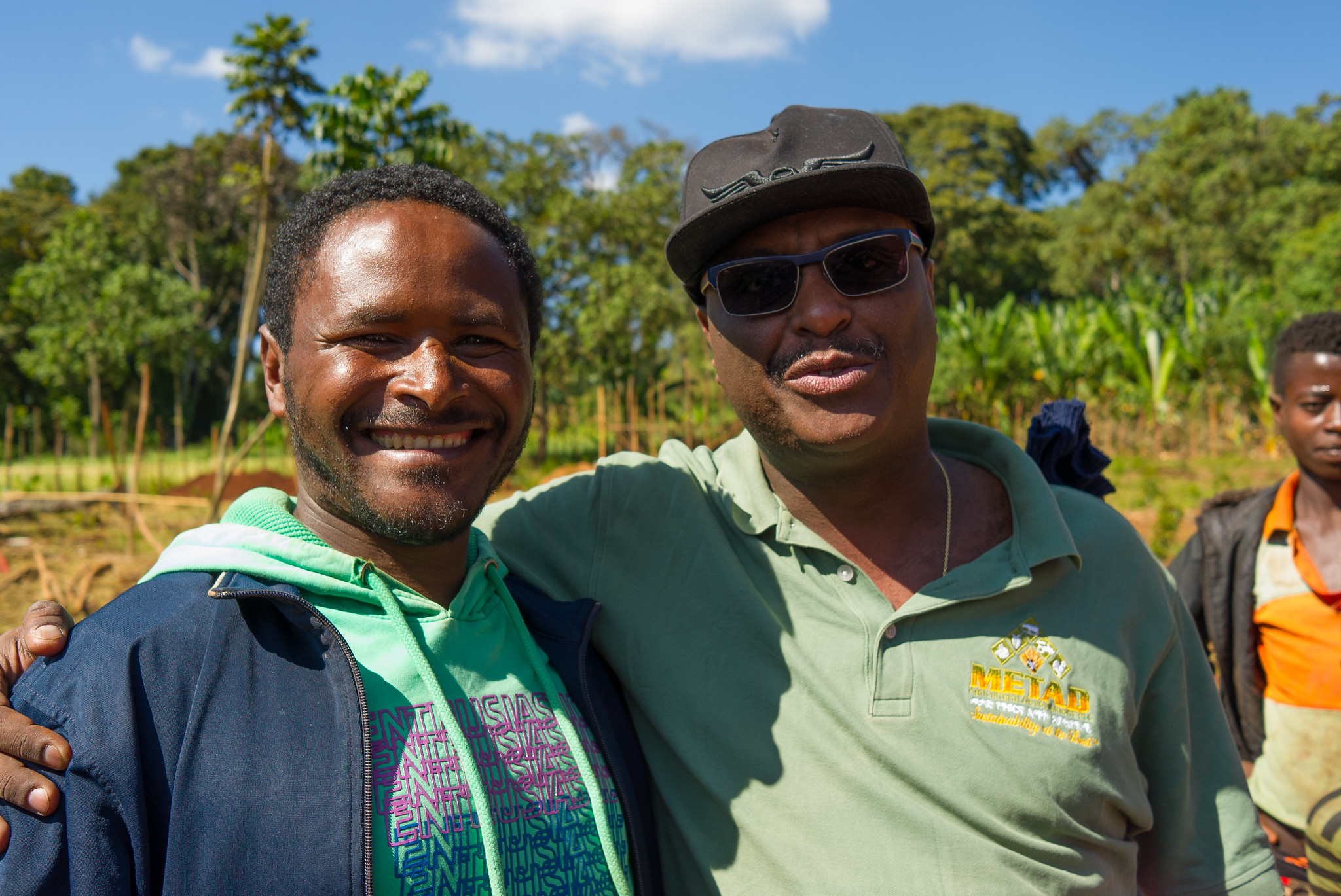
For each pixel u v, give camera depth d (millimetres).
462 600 1461
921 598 1612
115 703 1155
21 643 1266
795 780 1554
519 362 1441
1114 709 1602
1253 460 17547
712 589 1713
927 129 54375
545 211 23500
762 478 1799
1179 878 1811
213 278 43188
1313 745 2426
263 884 1138
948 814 1526
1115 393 19250
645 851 1511
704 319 1889
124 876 1117
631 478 1873
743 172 1661
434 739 1303
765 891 1523
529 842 1330
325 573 1352
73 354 32719
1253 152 39812
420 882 1216
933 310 1744
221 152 24766
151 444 32250
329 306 1322
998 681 1572
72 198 54531
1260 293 21766
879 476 1699
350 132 10219
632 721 1703
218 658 1230
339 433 1339
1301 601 2469
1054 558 1652
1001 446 1864
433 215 1368
